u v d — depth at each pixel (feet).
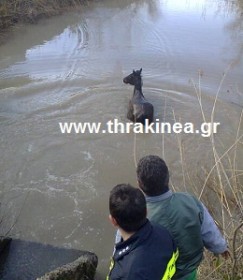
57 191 20.13
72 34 39.47
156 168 9.05
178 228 8.96
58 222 18.33
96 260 15.21
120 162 22.29
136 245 7.91
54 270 13.34
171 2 50.29
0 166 21.81
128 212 7.88
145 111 25.04
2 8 40.06
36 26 40.83
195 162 22.12
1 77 31.01
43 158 22.54
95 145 23.66
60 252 15.34
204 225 9.27
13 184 20.59
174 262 8.40
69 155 22.80
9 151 23.00
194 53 35.55
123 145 23.67
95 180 20.97
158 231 8.27
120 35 39.32
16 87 29.63
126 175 21.35
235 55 35.35
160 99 28.45
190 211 9.07
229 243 13.07
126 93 29.12
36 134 24.53
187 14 45.68
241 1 50.72
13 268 14.57
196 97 28.73
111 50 35.99
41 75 31.48
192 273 9.57
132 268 7.70
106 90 29.45
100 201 19.56
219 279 12.63
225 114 26.76
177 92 29.37
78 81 30.60
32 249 15.47
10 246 15.58
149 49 36.17
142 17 44.50
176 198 9.19
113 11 46.50
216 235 9.39
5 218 18.44
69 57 34.60
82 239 17.48
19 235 17.52
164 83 30.50
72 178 21.07
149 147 23.52
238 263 12.85
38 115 26.40
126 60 34.12
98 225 18.20
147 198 9.20
